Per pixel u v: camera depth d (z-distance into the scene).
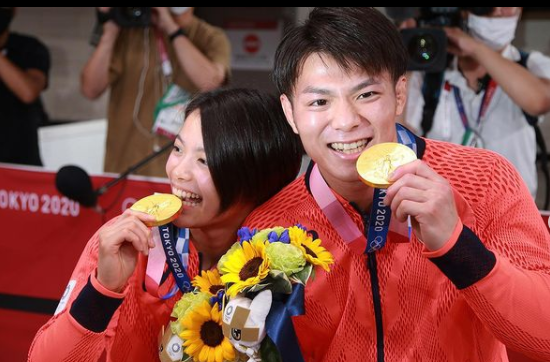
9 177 6.33
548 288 2.66
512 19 6.10
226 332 2.86
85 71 7.21
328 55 2.77
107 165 7.30
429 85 6.20
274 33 7.82
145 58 7.08
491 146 6.15
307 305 3.09
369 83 2.78
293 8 7.70
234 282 2.84
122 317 3.31
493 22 6.09
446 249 2.57
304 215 3.18
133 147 7.17
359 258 3.05
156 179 6.05
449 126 6.19
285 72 2.92
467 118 6.16
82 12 9.00
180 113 4.15
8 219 6.43
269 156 3.35
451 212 2.58
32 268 6.41
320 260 2.84
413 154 2.71
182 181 3.28
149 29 7.04
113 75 7.16
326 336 3.15
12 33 7.89
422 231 2.59
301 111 2.87
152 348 3.39
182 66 6.91
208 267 3.57
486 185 2.93
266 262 2.81
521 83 5.84
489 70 5.92
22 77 7.79
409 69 6.03
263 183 3.37
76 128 8.58
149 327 3.35
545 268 2.77
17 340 6.51
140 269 3.34
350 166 2.86
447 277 2.76
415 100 6.26
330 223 3.12
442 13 6.10
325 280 3.08
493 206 2.89
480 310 2.65
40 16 9.10
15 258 6.43
